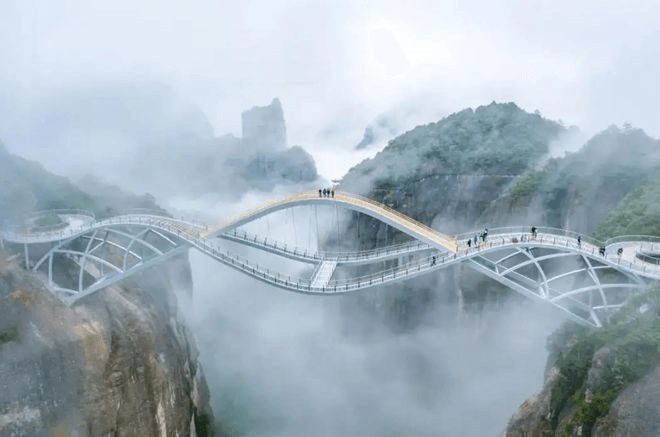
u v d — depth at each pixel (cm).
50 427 6175
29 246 7512
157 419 7275
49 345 6425
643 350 5094
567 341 7250
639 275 6119
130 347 7312
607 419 5009
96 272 8219
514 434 6388
